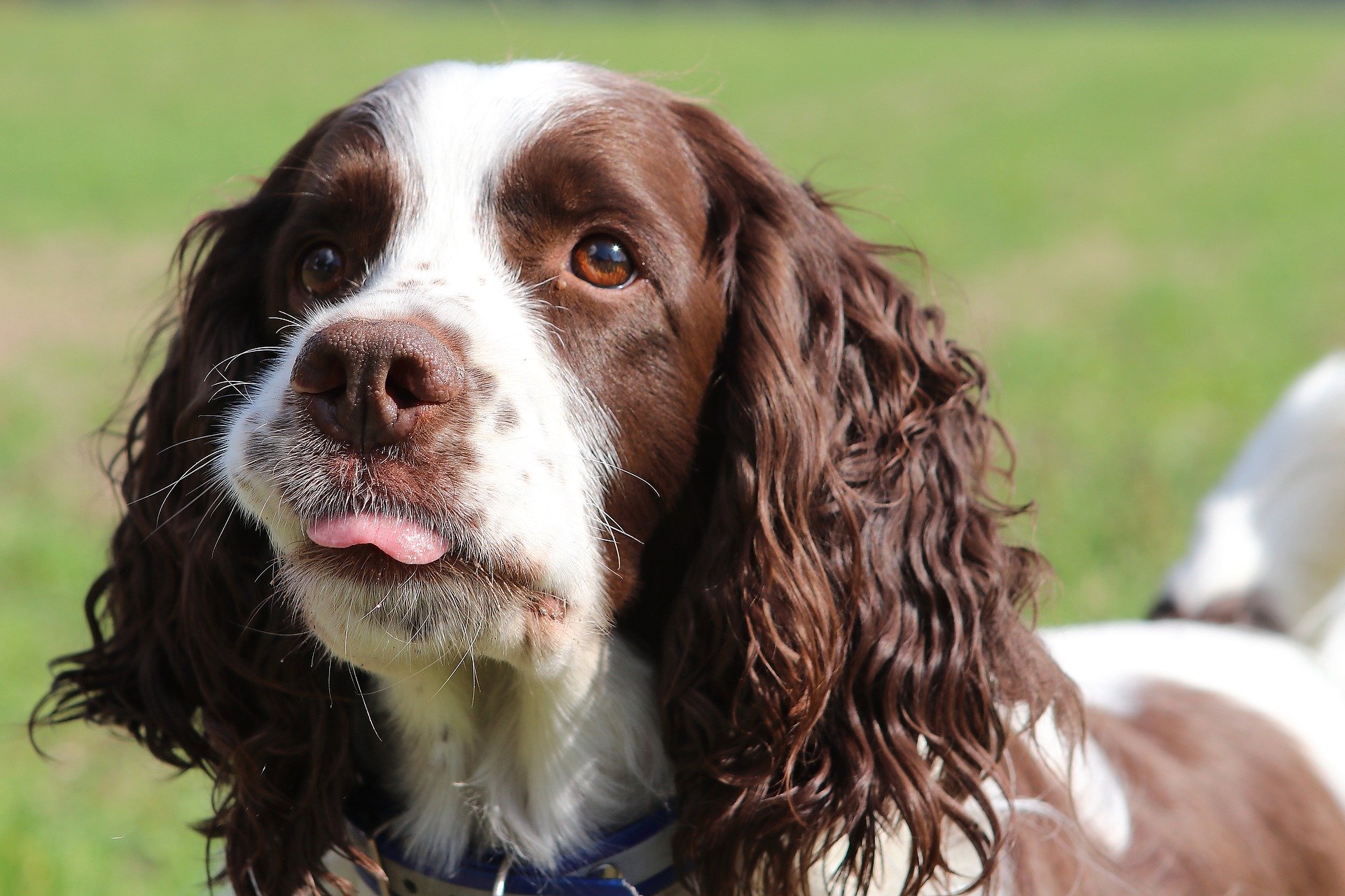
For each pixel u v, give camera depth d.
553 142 3.36
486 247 3.35
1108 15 118.62
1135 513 9.50
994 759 3.64
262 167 28.12
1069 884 3.82
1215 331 16.84
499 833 3.55
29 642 7.61
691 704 3.49
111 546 4.14
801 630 3.42
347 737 3.59
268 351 3.73
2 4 65.56
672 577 3.57
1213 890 4.09
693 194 3.59
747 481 3.46
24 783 6.18
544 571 3.12
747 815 3.43
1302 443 5.29
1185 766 4.47
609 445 3.36
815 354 3.70
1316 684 5.06
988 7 119.69
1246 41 75.44
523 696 3.46
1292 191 30.39
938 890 3.66
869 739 3.52
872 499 3.68
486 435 3.02
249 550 3.66
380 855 3.64
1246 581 5.38
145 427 4.17
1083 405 12.98
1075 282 20.62
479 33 56.66
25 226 22.47
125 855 5.79
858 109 42.81
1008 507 3.95
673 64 46.78
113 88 40.97
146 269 19.69
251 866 3.61
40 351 15.36
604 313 3.35
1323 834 4.51
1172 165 34.72
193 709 3.91
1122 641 5.16
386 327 2.94
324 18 63.34
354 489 2.96
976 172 31.80
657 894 3.59
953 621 3.64
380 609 3.03
